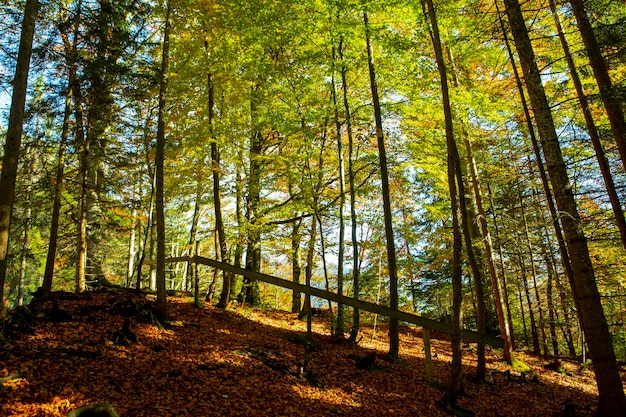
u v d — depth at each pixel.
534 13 10.76
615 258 15.47
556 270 17.84
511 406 9.10
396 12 10.41
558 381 12.73
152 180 15.48
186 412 5.73
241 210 15.66
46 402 5.27
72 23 11.66
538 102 7.91
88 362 6.72
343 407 7.42
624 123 7.57
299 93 12.85
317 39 12.46
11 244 23.36
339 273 12.33
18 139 7.57
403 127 13.81
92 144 14.11
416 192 18.95
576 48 10.82
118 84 12.98
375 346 13.46
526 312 22.34
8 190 7.35
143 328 8.86
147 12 12.30
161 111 10.36
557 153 7.70
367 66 12.94
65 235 15.05
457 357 8.27
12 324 7.17
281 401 7.01
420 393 8.91
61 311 8.38
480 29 10.64
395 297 11.16
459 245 8.26
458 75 13.56
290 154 13.36
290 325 13.73
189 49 12.50
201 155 12.77
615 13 8.99
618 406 6.82
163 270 9.89
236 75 13.19
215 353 8.52
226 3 11.58
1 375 5.61
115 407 5.43
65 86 12.16
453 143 8.52
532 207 19.11
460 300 8.25
